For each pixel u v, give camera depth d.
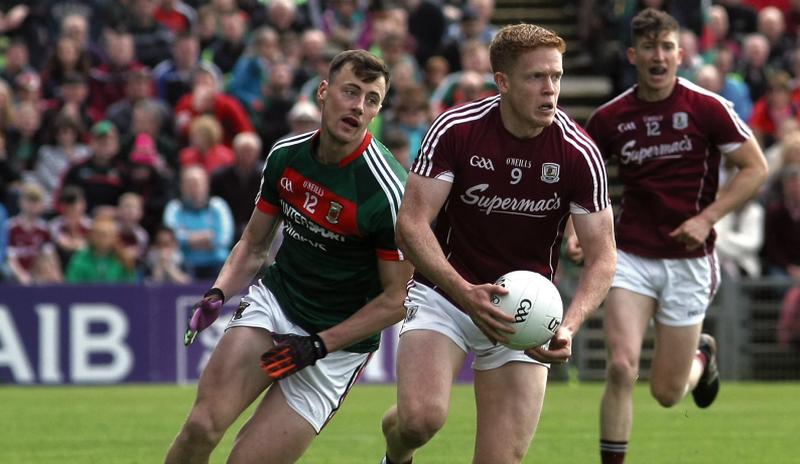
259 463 19.52
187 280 47.69
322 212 19.69
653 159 26.47
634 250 26.31
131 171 50.50
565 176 19.33
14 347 45.47
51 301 45.56
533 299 18.53
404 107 51.53
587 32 66.81
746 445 31.27
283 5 61.22
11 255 47.69
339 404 20.28
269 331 20.00
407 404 19.31
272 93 54.53
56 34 66.00
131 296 45.88
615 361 25.36
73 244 47.91
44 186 52.53
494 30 69.12
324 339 19.34
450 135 19.34
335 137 19.25
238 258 20.64
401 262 19.69
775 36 63.09
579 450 30.00
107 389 44.47
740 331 47.81
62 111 53.38
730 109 26.27
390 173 19.70
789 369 47.84
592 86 64.38
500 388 19.75
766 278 47.53
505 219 19.64
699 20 62.56
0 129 54.16
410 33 61.53
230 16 61.09
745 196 25.97
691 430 34.19
